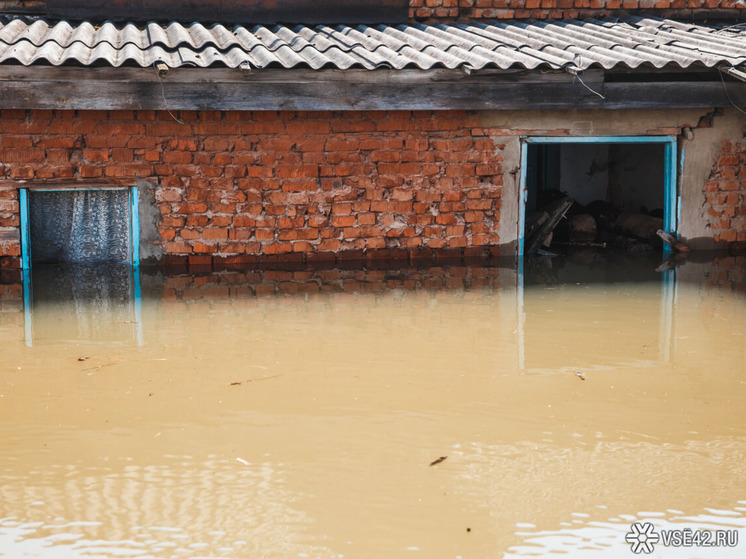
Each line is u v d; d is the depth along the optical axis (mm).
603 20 9766
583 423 4469
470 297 7223
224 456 4051
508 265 8695
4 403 4676
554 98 8188
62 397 4777
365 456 4062
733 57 7852
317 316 6555
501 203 8914
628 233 10453
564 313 6688
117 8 8781
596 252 9664
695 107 8641
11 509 3561
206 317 6512
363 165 8570
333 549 3273
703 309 6805
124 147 8109
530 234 9867
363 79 7762
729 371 5281
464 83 8023
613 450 4152
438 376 5168
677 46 8500
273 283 7719
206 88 7617
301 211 8555
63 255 8438
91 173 8078
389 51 8078
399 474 3885
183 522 3465
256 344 5797
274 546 3293
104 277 7926
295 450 4117
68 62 7066
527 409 4652
